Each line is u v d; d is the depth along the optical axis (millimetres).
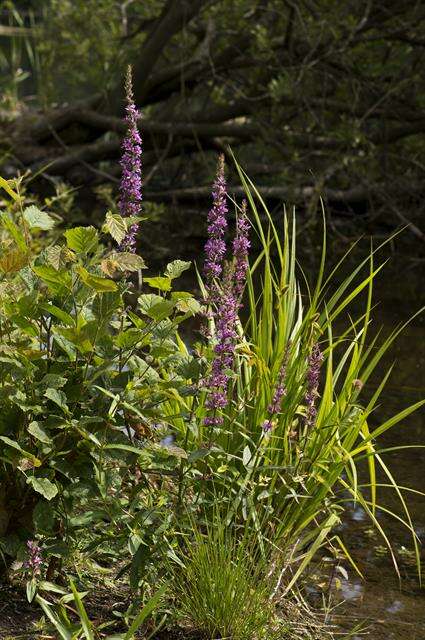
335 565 5094
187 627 4266
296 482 4770
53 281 4035
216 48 14914
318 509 5020
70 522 4117
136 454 4184
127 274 4469
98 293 4027
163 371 4445
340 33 13031
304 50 14094
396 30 13617
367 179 14195
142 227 14086
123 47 15797
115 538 4238
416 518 5715
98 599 4406
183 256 12805
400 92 14180
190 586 4375
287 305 5320
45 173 14570
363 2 13664
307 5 13266
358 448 4953
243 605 4223
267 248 5352
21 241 4234
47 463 4148
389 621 4555
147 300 4266
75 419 4125
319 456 4922
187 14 13883
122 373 4230
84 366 4230
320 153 13922
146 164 15758
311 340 5086
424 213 14523
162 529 4184
